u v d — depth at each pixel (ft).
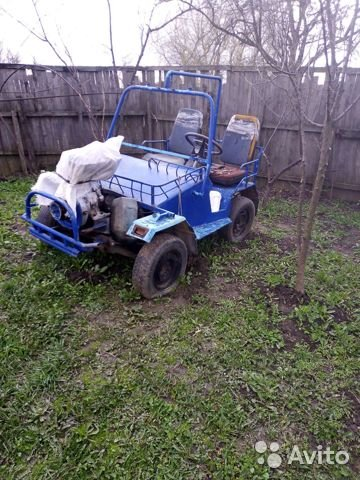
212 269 12.00
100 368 7.90
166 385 7.62
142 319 9.47
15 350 8.07
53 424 6.64
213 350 8.64
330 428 7.00
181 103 21.29
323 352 8.77
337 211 18.03
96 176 9.06
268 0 11.05
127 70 20.70
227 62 27.71
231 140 14.52
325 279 11.66
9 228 13.78
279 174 17.58
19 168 20.99
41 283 10.38
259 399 7.47
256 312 9.97
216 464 6.20
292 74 9.02
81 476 5.90
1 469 5.93
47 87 19.98
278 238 14.76
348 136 18.37
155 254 9.66
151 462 6.17
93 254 11.53
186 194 10.94
